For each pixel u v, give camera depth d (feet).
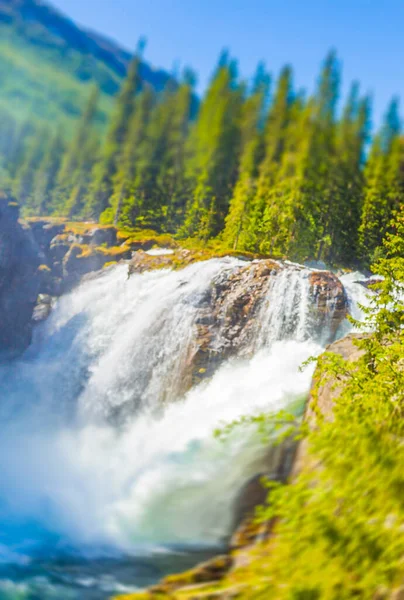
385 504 18.06
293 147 180.04
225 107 184.75
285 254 150.10
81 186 169.68
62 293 121.19
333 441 21.48
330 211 155.63
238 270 86.07
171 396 76.43
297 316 78.38
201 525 35.12
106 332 99.09
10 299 113.70
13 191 164.04
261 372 69.77
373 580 16.05
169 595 23.71
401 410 28.25
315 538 17.63
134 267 109.70
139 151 174.19
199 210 168.66
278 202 157.07
